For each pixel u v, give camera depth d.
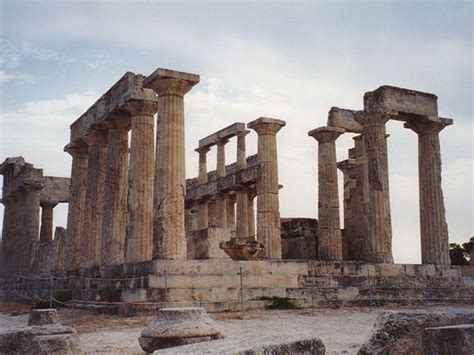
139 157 23.20
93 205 27.41
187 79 21.45
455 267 26.64
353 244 32.59
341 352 10.37
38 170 39.50
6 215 43.59
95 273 23.95
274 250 29.52
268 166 30.56
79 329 15.62
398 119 28.20
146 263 19.16
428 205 27.58
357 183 33.00
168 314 10.60
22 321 20.11
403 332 7.91
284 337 7.22
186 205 44.03
